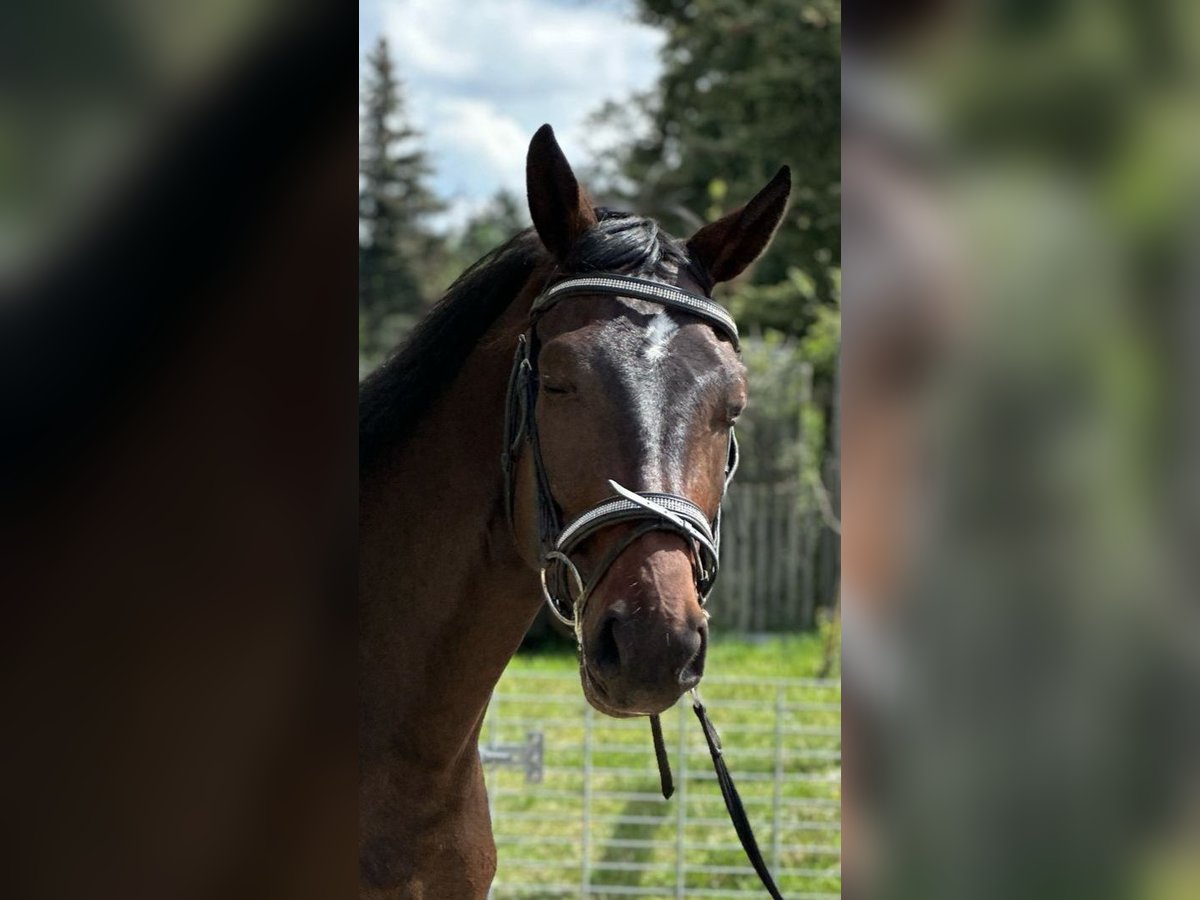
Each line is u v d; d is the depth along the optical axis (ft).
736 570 42.27
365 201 96.53
